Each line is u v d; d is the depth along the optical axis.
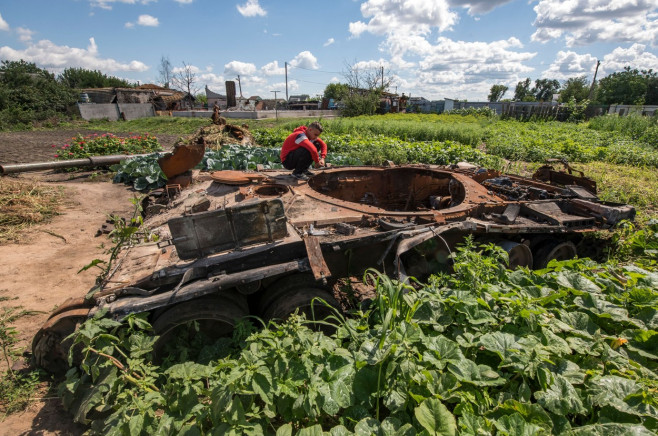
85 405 2.25
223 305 2.88
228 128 14.61
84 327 2.40
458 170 6.09
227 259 2.86
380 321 2.55
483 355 2.40
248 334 2.81
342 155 11.39
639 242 4.85
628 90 49.62
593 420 1.98
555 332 2.50
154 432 2.00
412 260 3.95
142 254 3.11
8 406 2.71
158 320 2.75
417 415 1.80
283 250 3.04
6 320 3.63
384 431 1.83
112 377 2.28
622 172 11.03
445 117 34.44
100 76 63.75
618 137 19.12
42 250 5.62
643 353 2.38
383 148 12.78
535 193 5.07
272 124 26.09
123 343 2.41
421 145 14.37
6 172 7.29
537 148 14.55
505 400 2.03
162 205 4.25
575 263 3.43
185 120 30.59
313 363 2.21
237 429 1.91
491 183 5.41
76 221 6.98
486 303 2.57
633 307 2.81
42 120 33.91
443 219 3.78
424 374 2.04
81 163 8.31
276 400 2.13
